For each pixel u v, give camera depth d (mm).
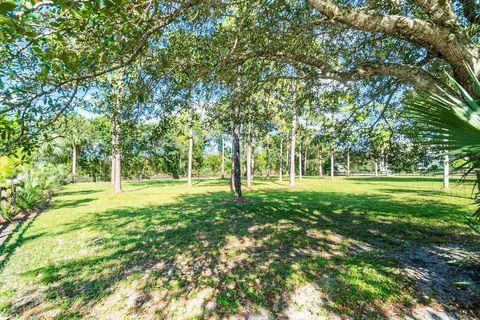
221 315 3072
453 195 12555
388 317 2920
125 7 1956
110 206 11562
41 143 2336
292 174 21688
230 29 3641
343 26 3859
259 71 4211
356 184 22797
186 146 37875
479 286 3398
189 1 2588
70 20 1751
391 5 3221
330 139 5754
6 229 7473
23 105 1992
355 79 3430
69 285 3936
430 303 3139
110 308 3305
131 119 3764
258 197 13844
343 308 3111
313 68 4281
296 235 6238
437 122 1877
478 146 1686
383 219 7914
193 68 3561
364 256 4738
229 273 4145
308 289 3564
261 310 3139
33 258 5086
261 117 5395
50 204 12375
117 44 2199
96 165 36062
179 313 3145
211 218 8438
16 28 1439
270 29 3650
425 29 2500
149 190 19531
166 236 6391
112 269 4484
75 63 2051
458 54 2562
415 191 15586
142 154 4430
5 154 2141
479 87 2066
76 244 5961
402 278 3760
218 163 50031
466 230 6434
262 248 5328
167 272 4285
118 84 3447
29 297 3611
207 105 4824
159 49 3430
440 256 4621
